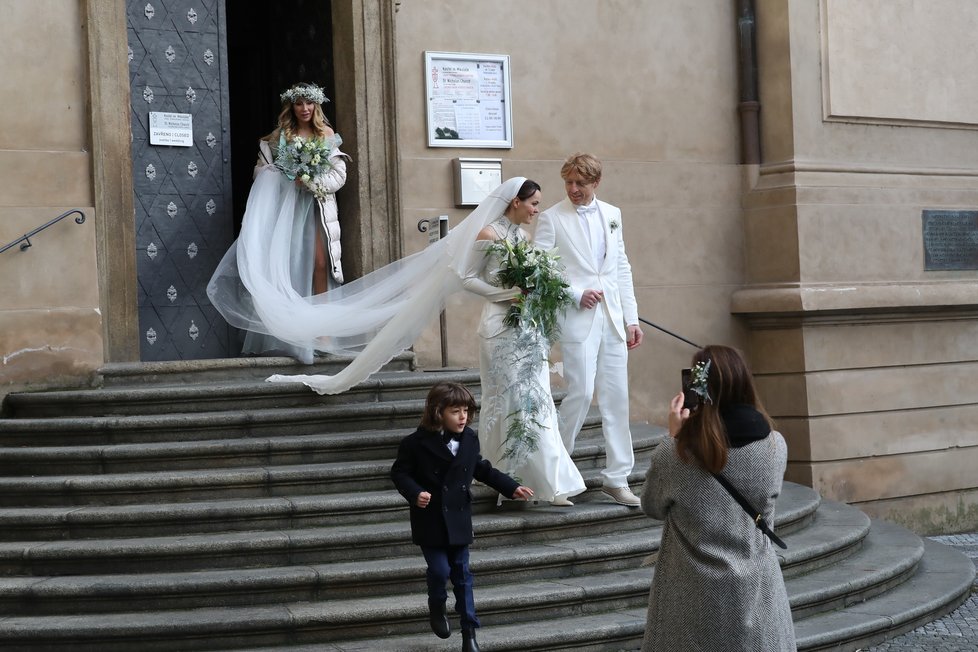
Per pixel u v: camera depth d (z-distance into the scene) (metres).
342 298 7.96
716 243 10.05
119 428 6.94
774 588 3.88
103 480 6.39
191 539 5.99
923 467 10.14
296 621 5.40
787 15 9.89
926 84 10.46
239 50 10.96
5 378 7.67
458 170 9.16
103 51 8.17
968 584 7.11
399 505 6.41
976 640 6.14
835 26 10.04
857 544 7.39
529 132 9.49
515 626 5.63
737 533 3.86
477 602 5.62
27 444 7.08
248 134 10.91
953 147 10.66
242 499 6.45
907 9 10.38
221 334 9.12
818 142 10.00
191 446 6.72
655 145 9.94
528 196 6.68
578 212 6.93
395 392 7.73
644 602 6.00
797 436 9.72
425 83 9.15
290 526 6.23
